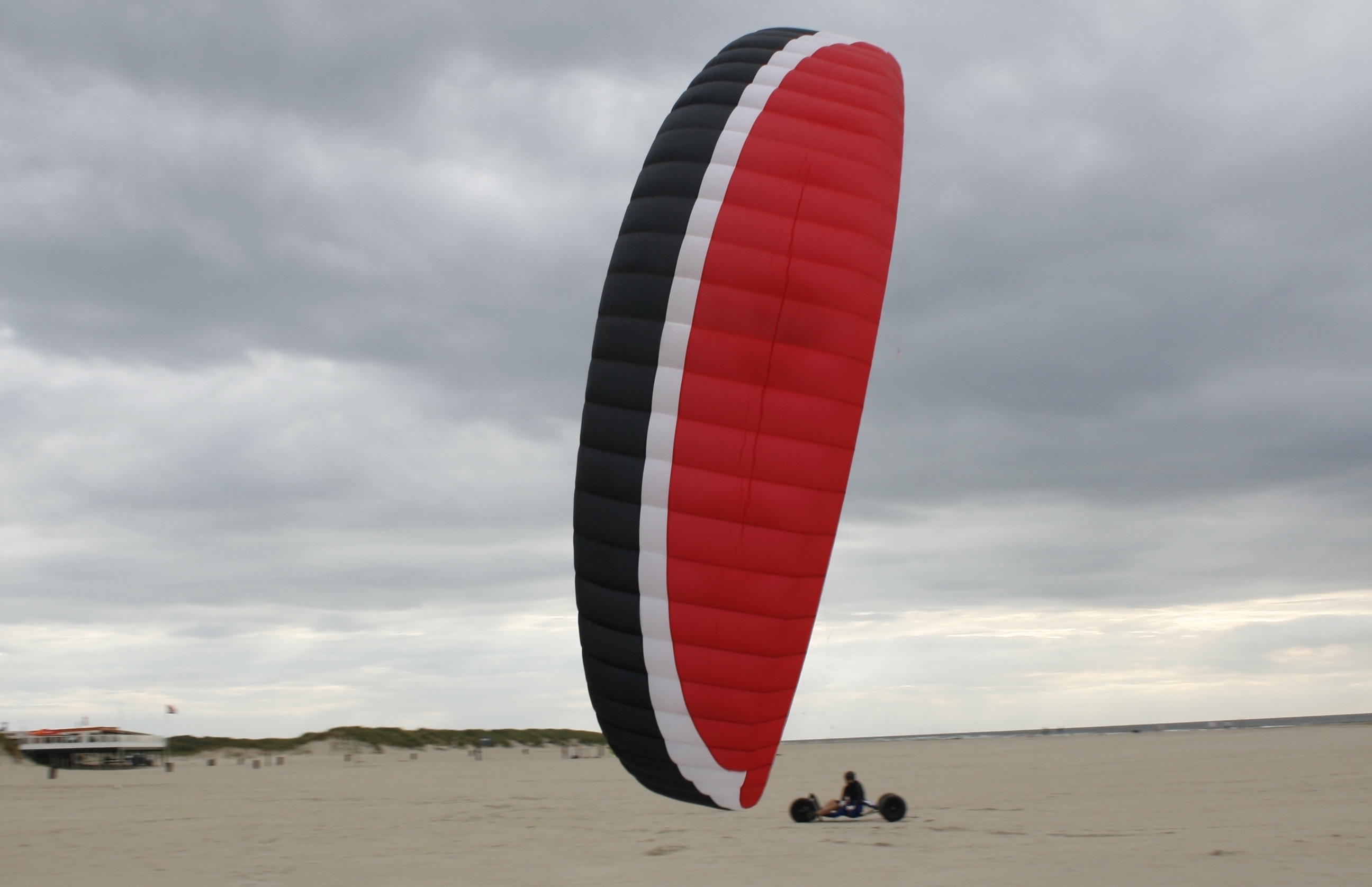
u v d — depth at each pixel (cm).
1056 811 1869
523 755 10494
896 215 1113
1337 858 1205
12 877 1273
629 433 1011
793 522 1013
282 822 1966
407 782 3956
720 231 1018
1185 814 1738
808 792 3388
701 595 1010
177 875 1256
